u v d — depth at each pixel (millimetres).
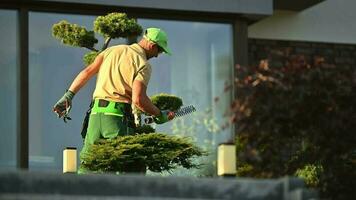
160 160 12492
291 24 20547
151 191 8656
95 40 14977
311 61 11641
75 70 18453
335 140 11523
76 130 18266
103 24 14719
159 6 18578
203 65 19219
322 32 20844
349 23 21047
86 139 13008
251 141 11344
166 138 12633
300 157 11562
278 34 20406
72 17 18375
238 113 11406
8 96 18109
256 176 11328
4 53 18125
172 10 18766
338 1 21000
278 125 11352
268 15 19188
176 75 19141
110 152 12375
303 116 11383
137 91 12773
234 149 10383
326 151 11562
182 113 13711
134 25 14781
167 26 19016
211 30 19250
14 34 18172
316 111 11430
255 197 8789
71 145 18234
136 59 12969
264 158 11328
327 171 11617
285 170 11484
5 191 8398
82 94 18281
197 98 19141
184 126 18812
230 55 19281
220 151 10383
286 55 11867
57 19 18328
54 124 18234
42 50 18297
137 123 12891
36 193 8430
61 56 18391
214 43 19250
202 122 18922
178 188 8711
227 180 8781
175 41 19094
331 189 11633
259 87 11414
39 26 18281
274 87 11398
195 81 19188
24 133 18031
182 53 19156
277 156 11375
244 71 12008
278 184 8805
